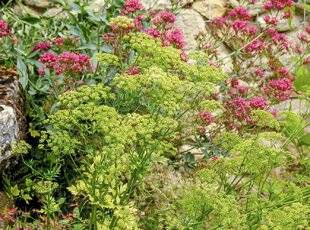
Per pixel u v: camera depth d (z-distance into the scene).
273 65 1.56
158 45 1.08
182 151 1.38
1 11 1.52
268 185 1.26
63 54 1.26
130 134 0.98
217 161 1.14
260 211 1.03
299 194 1.09
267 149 1.07
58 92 1.32
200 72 1.08
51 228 1.16
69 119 1.02
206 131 1.43
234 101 1.34
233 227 1.03
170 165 1.34
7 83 1.28
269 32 1.54
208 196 1.00
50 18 1.49
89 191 1.02
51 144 1.04
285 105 1.61
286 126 1.42
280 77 1.53
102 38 1.42
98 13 1.52
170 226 1.08
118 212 0.99
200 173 1.11
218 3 1.78
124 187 1.05
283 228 0.99
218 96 1.51
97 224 1.03
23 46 1.40
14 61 1.39
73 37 1.47
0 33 1.31
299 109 1.55
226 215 0.98
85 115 1.03
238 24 1.49
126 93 1.15
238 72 1.53
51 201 1.10
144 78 1.01
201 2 1.77
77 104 1.01
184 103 1.15
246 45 1.48
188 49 1.65
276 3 1.54
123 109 1.21
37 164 1.30
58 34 1.47
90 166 1.03
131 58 1.37
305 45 1.79
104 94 1.01
